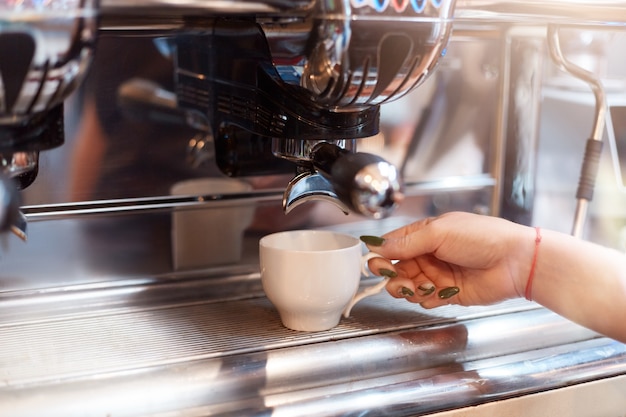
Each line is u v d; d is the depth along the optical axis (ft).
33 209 2.13
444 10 1.60
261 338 1.91
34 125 1.54
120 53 2.16
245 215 2.39
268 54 1.71
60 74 1.40
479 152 2.70
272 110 1.79
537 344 2.06
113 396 1.63
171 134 2.26
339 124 1.78
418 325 2.02
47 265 2.17
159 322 2.03
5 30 1.31
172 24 2.07
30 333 1.93
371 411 1.70
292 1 1.52
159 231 2.29
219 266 2.39
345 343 1.89
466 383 1.81
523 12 1.93
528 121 2.73
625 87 2.97
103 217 2.22
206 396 1.70
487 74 2.65
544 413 1.87
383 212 1.56
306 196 1.86
